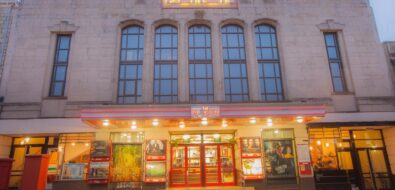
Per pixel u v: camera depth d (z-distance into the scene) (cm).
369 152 1526
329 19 1656
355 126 1430
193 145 1460
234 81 1562
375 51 1619
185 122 1320
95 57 1527
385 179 1487
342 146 1498
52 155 1415
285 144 1451
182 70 1525
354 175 1471
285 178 1401
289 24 1636
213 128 1446
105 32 1573
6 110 1419
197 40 1622
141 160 1391
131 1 1634
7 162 677
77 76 1488
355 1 1706
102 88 1480
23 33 1544
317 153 1457
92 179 1328
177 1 1645
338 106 1509
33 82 1470
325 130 1489
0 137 1397
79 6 1605
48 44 1537
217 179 1430
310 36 1622
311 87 1532
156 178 1348
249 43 1592
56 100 1451
